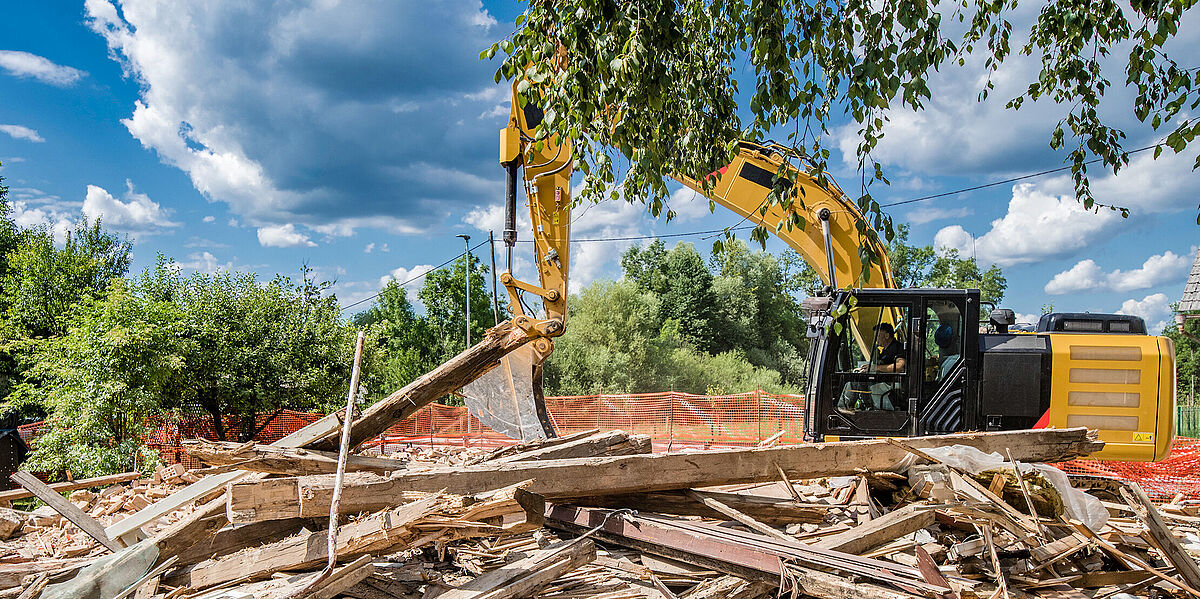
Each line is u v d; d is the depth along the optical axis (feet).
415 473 14.29
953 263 153.58
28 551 17.37
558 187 25.43
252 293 61.57
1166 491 29.37
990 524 14.92
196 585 13.14
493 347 20.51
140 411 46.73
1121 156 16.37
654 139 14.96
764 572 13.47
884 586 12.68
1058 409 24.68
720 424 67.05
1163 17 12.98
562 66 14.19
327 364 62.34
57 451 43.86
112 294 48.60
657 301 139.95
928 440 17.37
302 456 15.44
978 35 16.97
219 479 16.51
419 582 13.88
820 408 26.04
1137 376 24.63
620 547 15.43
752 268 157.17
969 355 25.05
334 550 12.28
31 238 80.43
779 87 13.84
